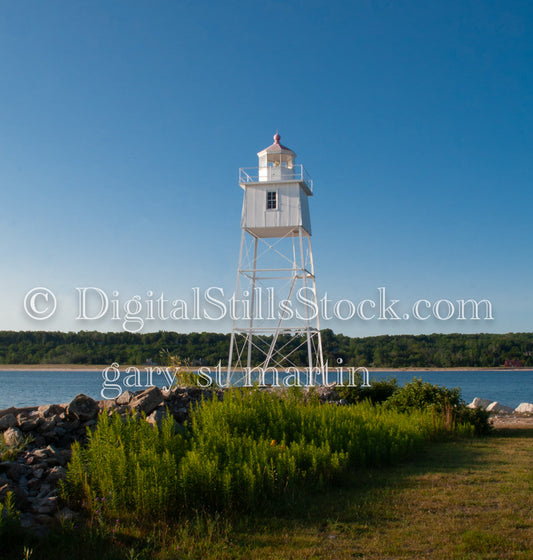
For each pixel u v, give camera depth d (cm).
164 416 1502
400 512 1005
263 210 3519
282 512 998
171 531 884
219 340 7719
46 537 822
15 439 1223
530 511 1010
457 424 2095
